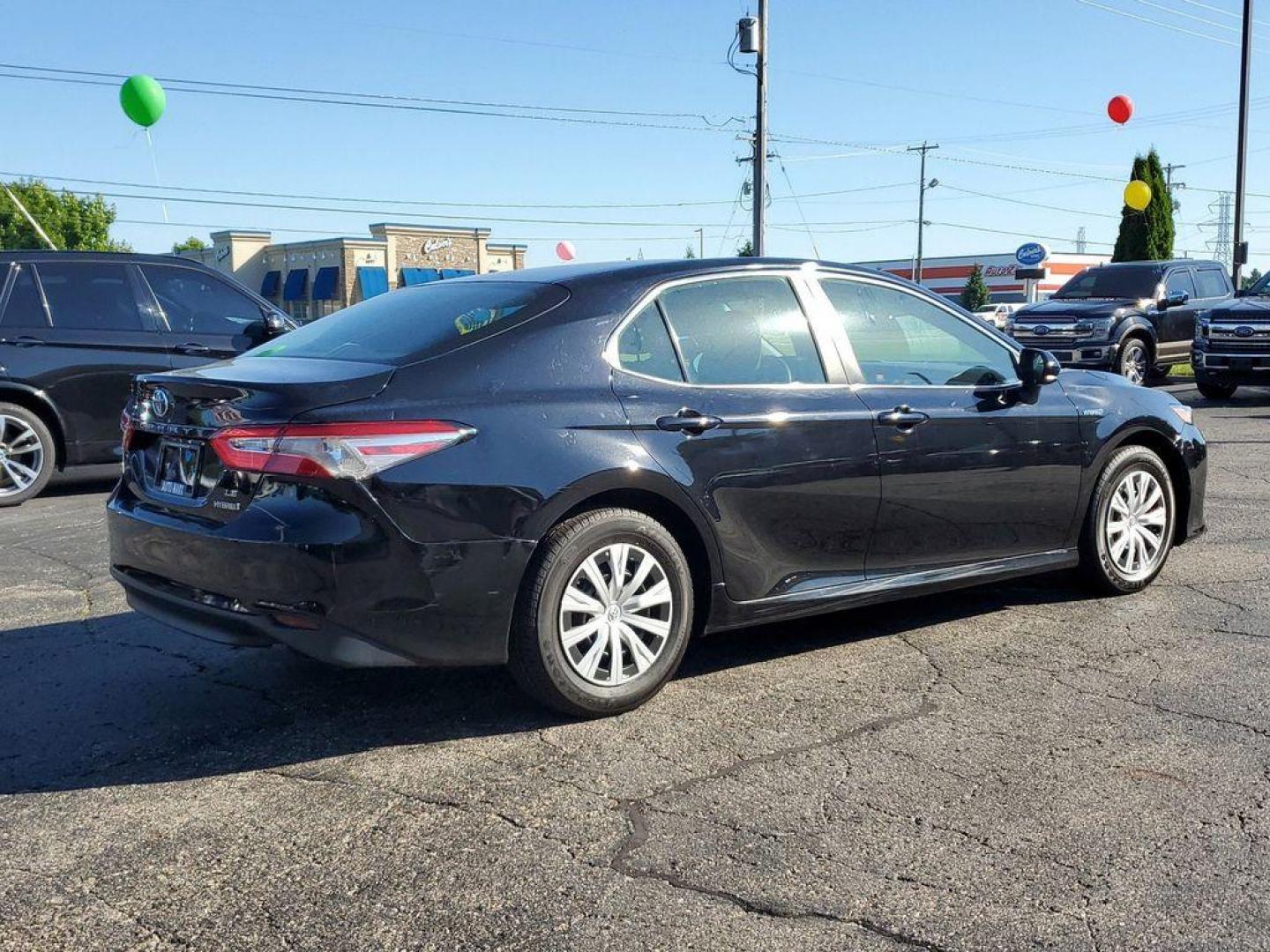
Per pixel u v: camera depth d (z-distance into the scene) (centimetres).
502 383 394
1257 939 270
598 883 296
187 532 380
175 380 400
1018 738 391
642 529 407
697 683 447
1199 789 351
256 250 5872
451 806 341
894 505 475
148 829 328
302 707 424
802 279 478
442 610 374
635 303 430
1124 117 1841
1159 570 588
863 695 433
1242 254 2377
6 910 285
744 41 2516
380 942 270
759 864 305
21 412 880
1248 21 2316
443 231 5691
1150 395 592
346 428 363
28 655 489
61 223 6669
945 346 516
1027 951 265
